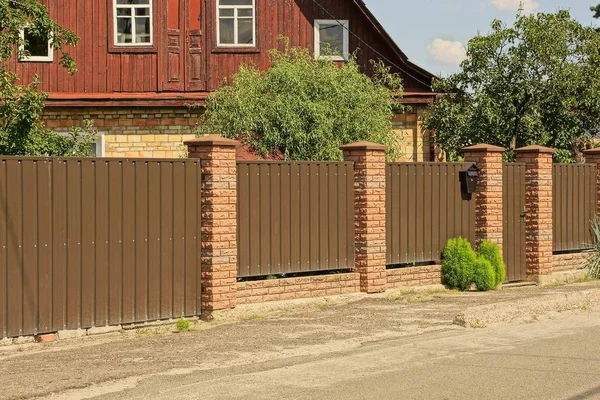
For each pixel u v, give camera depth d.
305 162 14.48
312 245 14.60
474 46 23.25
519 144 23.64
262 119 18.66
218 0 24.67
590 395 8.34
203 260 13.21
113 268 12.09
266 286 13.97
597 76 22.67
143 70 24.25
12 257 11.07
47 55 23.92
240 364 9.93
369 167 15.16
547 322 13.05
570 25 23.02
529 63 22.95
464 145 23.55
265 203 13.95
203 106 22.81
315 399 8.22
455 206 16.94
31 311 11.24
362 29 25.28
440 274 16.69
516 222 18.22
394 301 15.21
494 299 15.31
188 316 13.06
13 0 16.36
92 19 24.17
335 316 13.54
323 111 18.58
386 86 24.89
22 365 9.98
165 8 24.36
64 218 11.56
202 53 24.55
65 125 23.48
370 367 9.67
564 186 19.30
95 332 11.93
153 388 8.72
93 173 11.87
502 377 9.12
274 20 24.95
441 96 24.28
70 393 8.55
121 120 23.67
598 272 19.59
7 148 15.71
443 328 12.35
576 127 23.14
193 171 13.08
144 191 12.45
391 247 15.79
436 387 8.68
